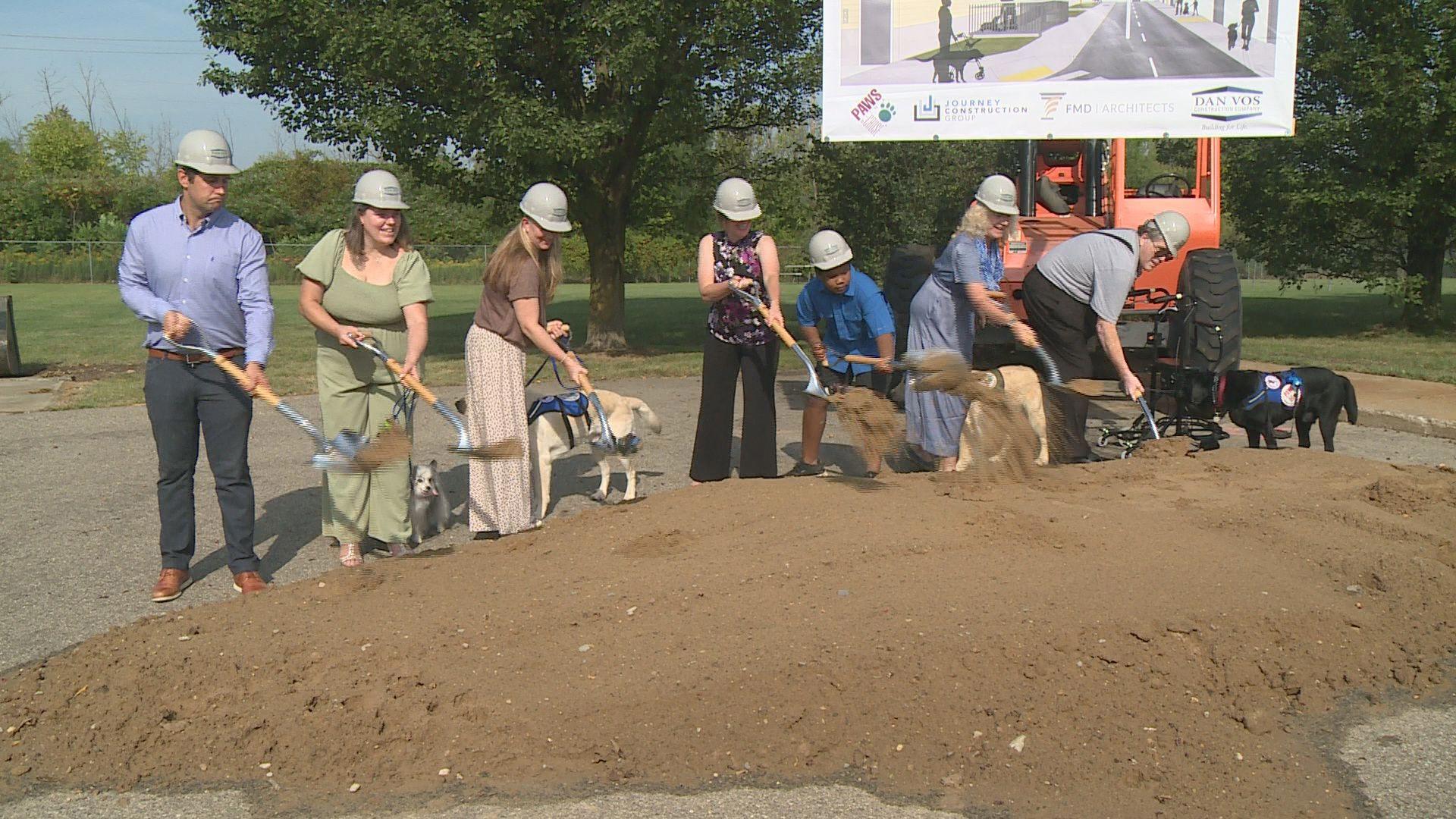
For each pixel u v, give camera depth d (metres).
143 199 53.34
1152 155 29.70
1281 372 7.31
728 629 4.01
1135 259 6.36
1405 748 3.57
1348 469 6.13
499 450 4.85
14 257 42.91
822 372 6.90
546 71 14.73
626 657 3.87
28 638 4.67
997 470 5.90
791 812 3.18
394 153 14.84
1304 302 29.05
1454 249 19.66
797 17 14.03
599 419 5.91
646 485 7.36
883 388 7.30
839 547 4.63
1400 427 9.55
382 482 5.48
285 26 14.24
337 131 14.83
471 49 13.09
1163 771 3.39
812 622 4.02
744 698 3.63
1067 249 6.51
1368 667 4.04
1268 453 6.48
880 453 5.81
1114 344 6.42
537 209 5.39
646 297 34.91
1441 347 16.17
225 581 5.44
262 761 3.45
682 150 17.98
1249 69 10.05
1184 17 10.05
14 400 12.00
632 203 18.73
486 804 3.23
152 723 3.60
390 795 3.29
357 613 4.25
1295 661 3.98
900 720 3.57
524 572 4.62
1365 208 17.61
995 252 6.36
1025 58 10.27
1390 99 16.75
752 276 6.04
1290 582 4.46
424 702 3.64
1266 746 3.55
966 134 10.41
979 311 6.05
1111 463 6.36
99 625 4.82
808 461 7.09
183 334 4.65
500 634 4.05
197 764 3.45
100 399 11.86
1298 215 18.39
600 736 3.50
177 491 5.09
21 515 6.85
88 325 22.30
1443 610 4.41
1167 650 3.92
